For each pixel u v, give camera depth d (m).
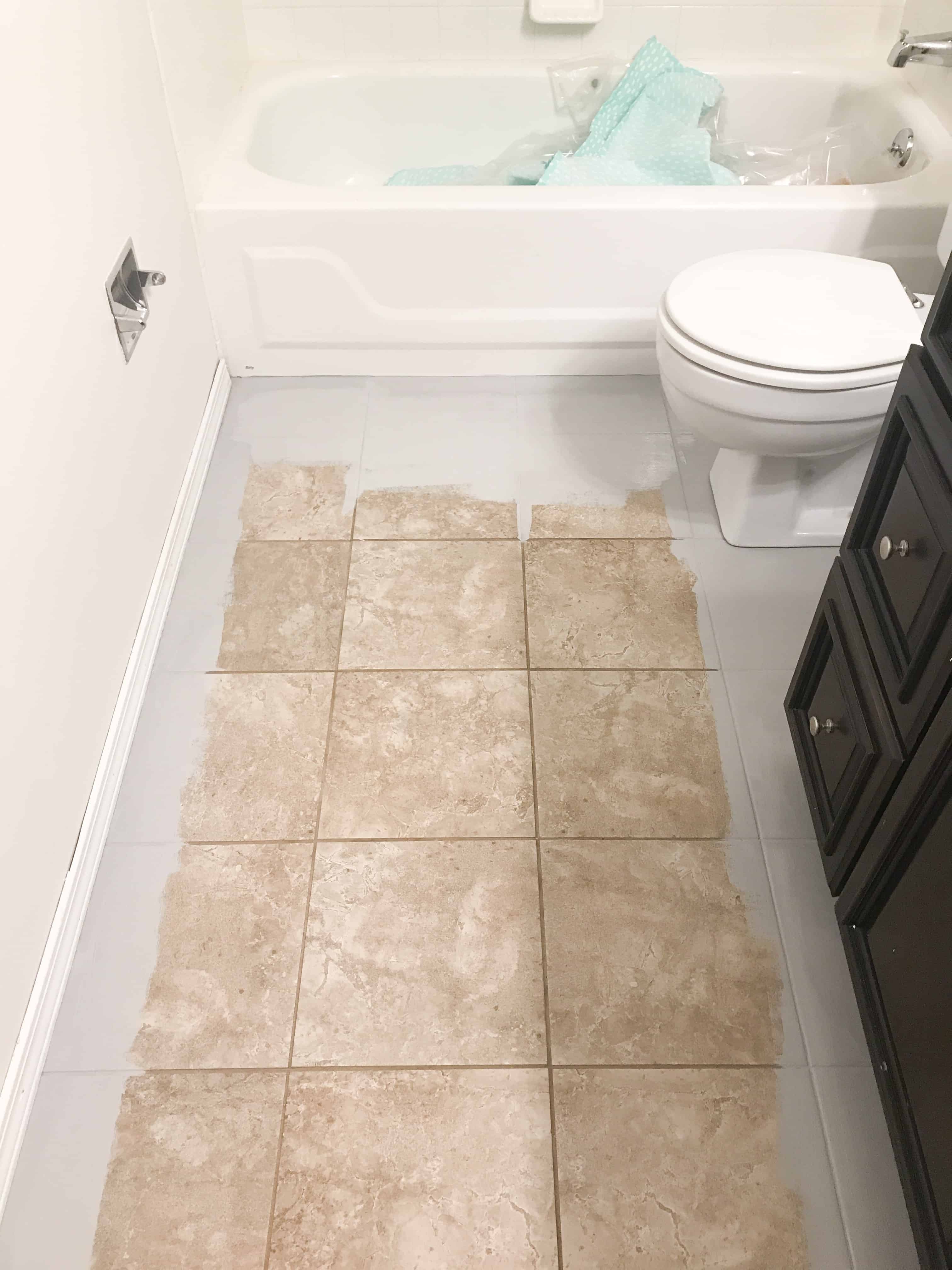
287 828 1.58
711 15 2.56
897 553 1.19
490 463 2.20
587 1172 1.25
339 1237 1.20
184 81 2.05
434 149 2.71
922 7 2.41
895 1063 1.17
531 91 2.61
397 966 1.43
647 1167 1.26
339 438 2.26
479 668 1.81
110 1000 1.39
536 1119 1.29
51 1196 1.23
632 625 1.88
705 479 2.17
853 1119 1.30
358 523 2.07
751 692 1.77
